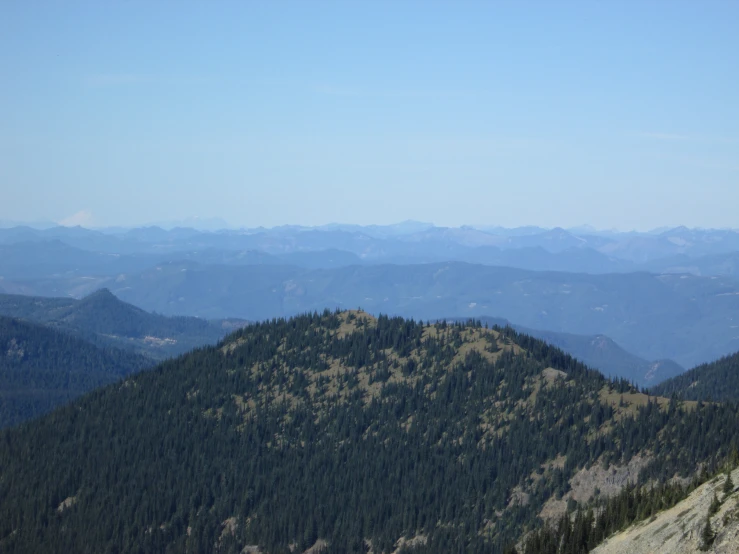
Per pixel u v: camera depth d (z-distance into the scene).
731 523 151.38
